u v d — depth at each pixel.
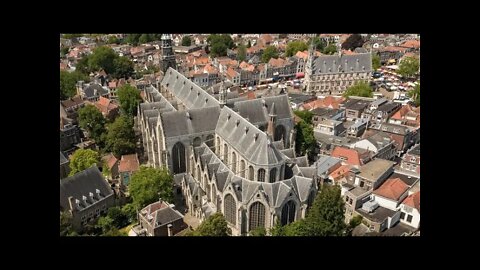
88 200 99.81
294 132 134.62
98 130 149.00
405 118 163.12
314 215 86.69
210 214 101.69
